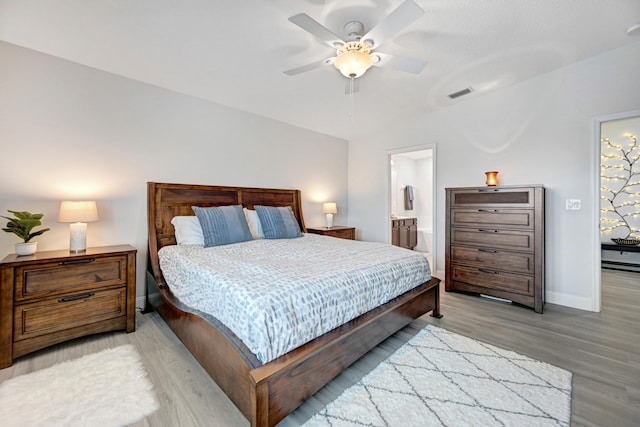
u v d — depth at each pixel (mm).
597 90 2689
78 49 2359
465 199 3322
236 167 3730
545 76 2982
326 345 1501
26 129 2359
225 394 1504
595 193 2754
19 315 1912
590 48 2494
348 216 5312
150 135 3014
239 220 3119
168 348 2098
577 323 2516
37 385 1656
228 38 2195
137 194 2938
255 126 3936
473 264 3258
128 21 1994
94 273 2232
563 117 2896
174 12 1897
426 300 2492
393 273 2154
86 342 2191
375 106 3695
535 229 2811
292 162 4422
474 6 1867
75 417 1404
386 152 4656
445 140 3836
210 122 3473
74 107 2576
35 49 2371
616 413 1427
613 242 4980
